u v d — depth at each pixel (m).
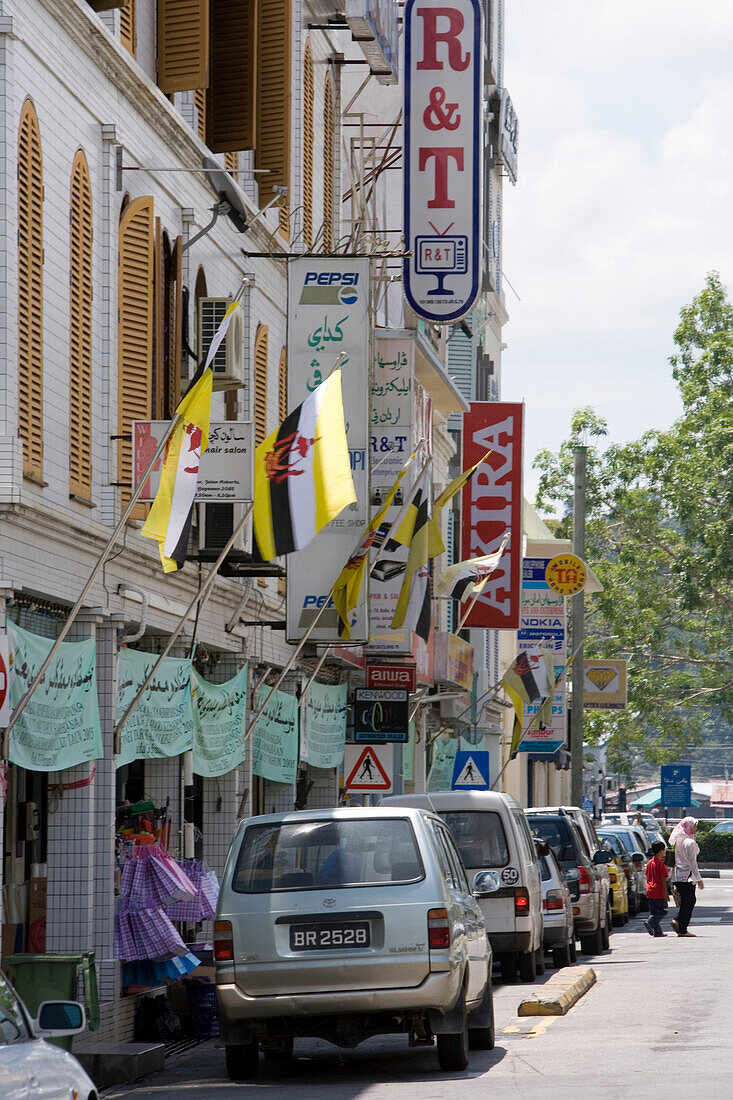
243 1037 26.00
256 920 25.77
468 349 92.19
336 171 56.88
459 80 59.75
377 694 52.72
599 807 158.00
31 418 27.81
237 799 43.22
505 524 75.19
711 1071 25.11
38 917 30.97
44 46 28.70
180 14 35.84
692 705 120.88
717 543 112.06
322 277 45.72
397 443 54.97
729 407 114.25
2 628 26.36
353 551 44.06
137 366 33.56
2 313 26.61
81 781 30.41
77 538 29.84
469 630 90.94
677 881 63.03
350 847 26.12
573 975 41.41
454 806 42.28
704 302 116.44
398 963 25.45
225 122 40.44
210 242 40.34
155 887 31.98
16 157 27.05
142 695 32.97
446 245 59.47
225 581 41.34
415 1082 25.42
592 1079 24.77
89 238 31.39
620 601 118.00
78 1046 28.84
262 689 45.06
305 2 51.09
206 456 33.69
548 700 90.19
